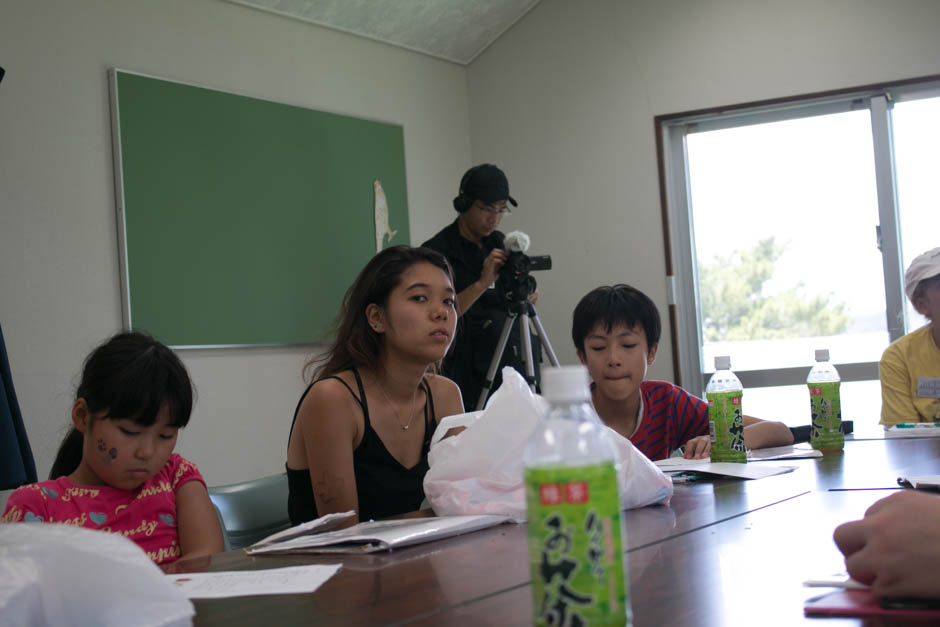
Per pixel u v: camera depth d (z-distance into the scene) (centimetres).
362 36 403
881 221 395
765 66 409
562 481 57
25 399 278
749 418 225
